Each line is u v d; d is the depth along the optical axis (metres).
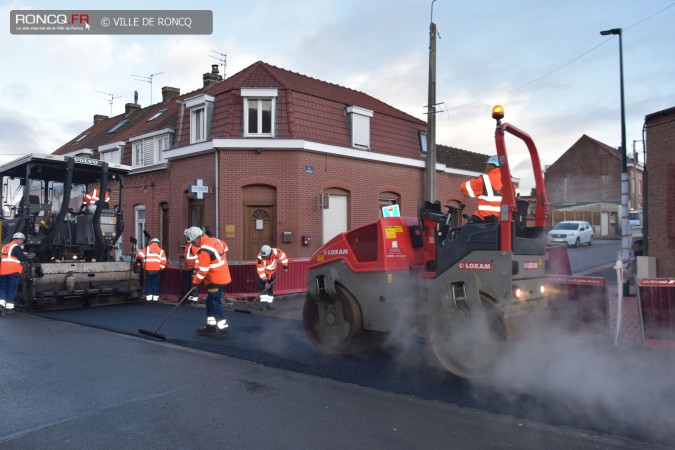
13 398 5.36
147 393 5.54
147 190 21.05
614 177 45.38
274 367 6.63
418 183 21.17
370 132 19.19
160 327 8.63
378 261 6.78
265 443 4.24
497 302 5.67
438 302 6.09
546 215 6.39
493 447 4.14
